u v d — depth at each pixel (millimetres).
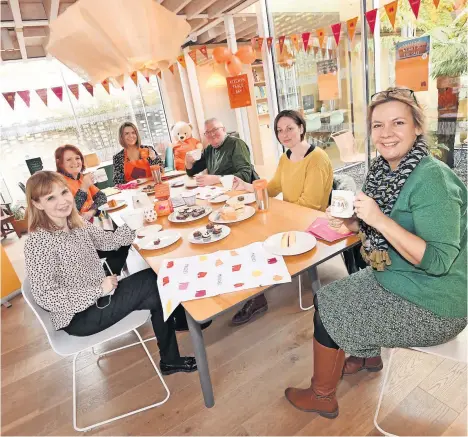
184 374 1735
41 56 4848
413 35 2588
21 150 5477
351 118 4137
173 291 1183
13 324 2480
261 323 2033
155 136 6340
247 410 1470
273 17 3705
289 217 1706
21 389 1820
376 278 1201
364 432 1300
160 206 2055
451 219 949
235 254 1370
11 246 4367
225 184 2219
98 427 1512
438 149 2740
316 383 1334
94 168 5195
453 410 1332
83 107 5789
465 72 2416
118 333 1435
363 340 1155
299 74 4098
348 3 3381
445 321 1062
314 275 1713
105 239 1683
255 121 5438
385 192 1112
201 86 5949
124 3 1754
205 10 3996
